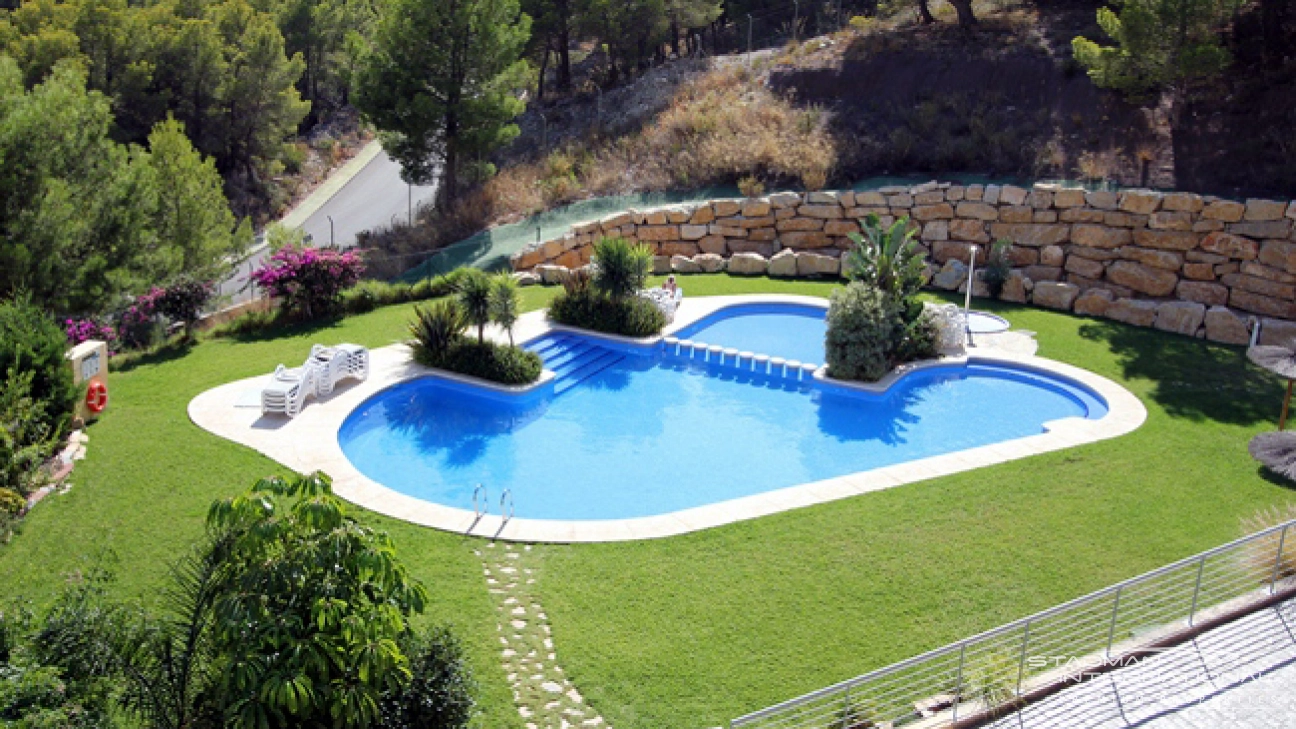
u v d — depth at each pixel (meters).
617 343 23.67
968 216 27.25
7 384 15.47
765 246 29.34
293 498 15.10
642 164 33.44
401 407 20.03
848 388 20.91
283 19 56.09
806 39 40.22
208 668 9.09
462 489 16.64
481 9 33.06
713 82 36.28
